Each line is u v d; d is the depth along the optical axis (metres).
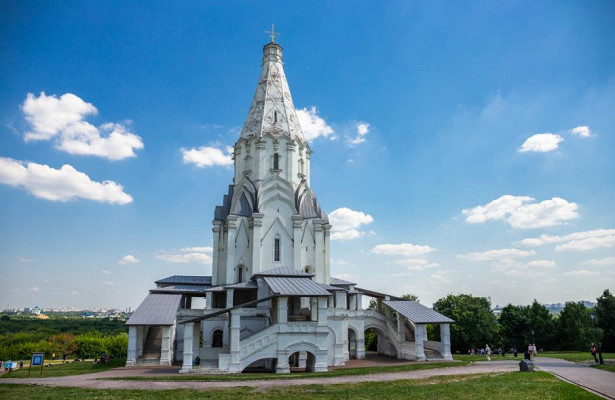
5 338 136.88
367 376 34.97
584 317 79.50
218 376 34.50
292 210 61.06
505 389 26.41
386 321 60.31
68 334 137.38
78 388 27.77
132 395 24.89
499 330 90.88
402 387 28.12
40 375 37.34
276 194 60.72
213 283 59.69
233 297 53.47
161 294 53.66
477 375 34.53
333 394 25.52
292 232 60.16
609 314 79.12
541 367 40.22
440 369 40.28
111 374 37.09
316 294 41.88
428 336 95.19
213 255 60.84
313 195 65.44
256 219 58.19
